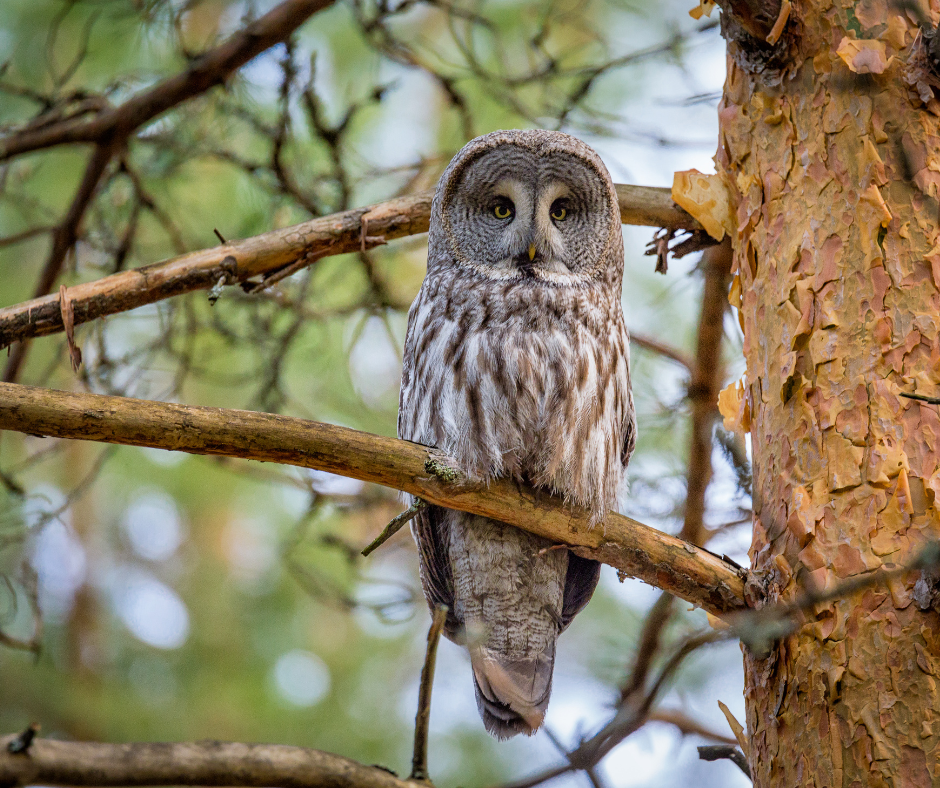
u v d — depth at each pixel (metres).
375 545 6.68
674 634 9.33
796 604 5.37
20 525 9.69
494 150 9.21
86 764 4.36
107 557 16.23
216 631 15.41
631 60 9.51
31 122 9.60
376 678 14.92
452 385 8.34
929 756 5.61
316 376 12.28
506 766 13.41
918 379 6.23
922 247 6.45
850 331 6.44
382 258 10.73
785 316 6.73
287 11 9.02
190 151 10.23
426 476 6.48
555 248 8.90
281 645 15.25
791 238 6.86
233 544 16.20
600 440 8.36
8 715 14.04
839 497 6.19
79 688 14.49
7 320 7.76
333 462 6.29
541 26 10.09
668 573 6.78
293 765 4.74
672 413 9.80
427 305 8.90
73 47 11.76
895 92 6.73
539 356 8.36
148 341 11.35
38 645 9.39
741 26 7.16
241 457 6.11
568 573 8.99
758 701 6.30
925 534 5.95
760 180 7.20
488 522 8.37
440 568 8.88
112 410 5.79
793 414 6.52
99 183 9.91
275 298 10.19
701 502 9.20
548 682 8.53
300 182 10.09
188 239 11.04
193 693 14.70
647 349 9.93
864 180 6.63
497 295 8.61
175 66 11.24
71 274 10.78
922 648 5.75
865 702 5.80
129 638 15.54
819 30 6.97
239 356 13.44
